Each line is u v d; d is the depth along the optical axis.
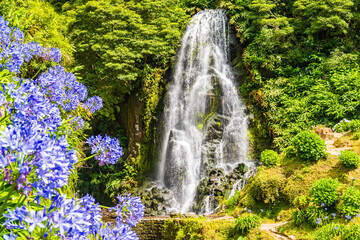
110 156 2.77
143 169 14.23
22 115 1.82
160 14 15.45
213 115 13.47
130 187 13.96
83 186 14.88
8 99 2.04
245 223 7.23
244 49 14.72
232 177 11.74
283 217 7.41
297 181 7.75
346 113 11.13
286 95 12.56
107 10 14.02
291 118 11.88
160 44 14.58
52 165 1.51
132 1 15.44
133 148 14.77
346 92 11.45
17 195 1.73
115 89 15.17
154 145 14.29
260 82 13.18
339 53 12.79
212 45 15.59
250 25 15.19
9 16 5.84
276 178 8.03
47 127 2.06
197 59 15.39
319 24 13.03
